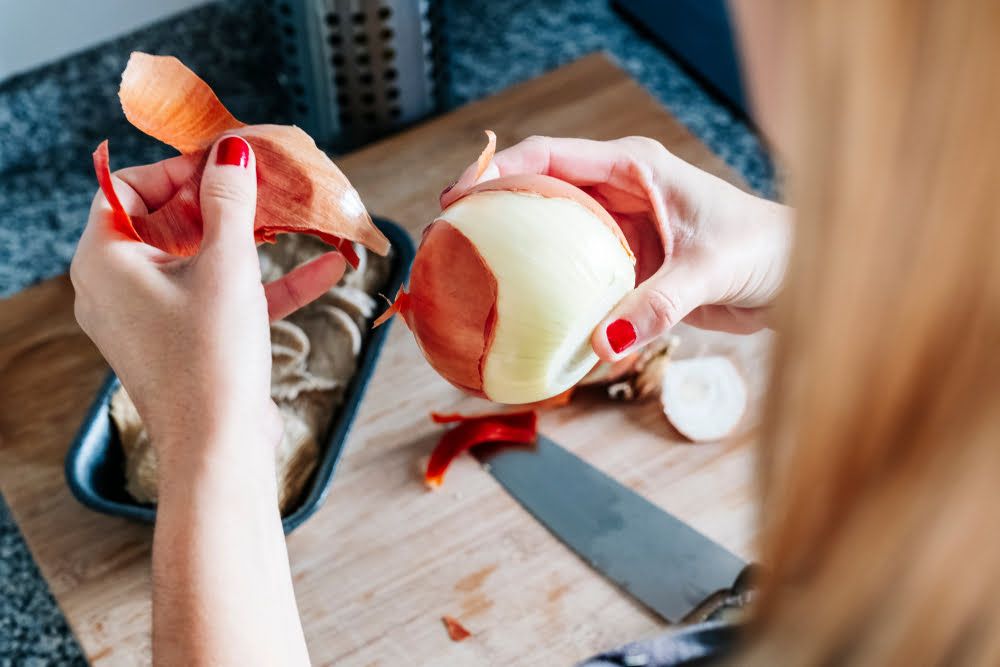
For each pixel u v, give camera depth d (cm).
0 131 155
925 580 28
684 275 71
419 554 86
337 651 82
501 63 174
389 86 130
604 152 73
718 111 168
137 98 60
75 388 97
